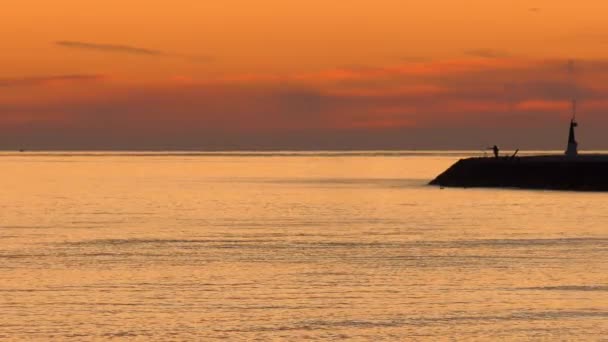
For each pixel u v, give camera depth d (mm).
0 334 87438
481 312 96000
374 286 110438
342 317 93875
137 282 113375
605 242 152500
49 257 134875
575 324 90812
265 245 149375
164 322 91750
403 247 146375
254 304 100000
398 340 85688
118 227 181125
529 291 106875
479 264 127000
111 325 90688
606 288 108438
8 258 133875
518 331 88438
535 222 187125
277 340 85500
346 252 140250
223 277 116875
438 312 96125
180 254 138250
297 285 111188
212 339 85812
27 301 101500
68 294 105500
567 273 118750
